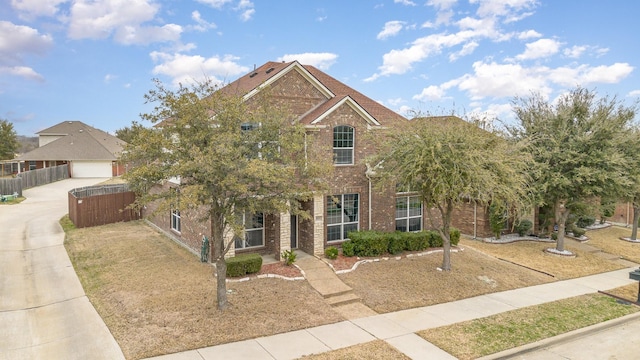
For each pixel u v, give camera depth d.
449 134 15.08
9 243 20.44
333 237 19.48
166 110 11.25
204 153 10.52
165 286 14.05
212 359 9.65
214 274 15.37
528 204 20.36
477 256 20.41
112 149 55.69
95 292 13.86
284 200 12.16
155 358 9.59
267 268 16.38
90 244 20.14
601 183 19.91
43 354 9.84
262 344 10.55
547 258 21.44
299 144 12.34
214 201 11.48
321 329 11.72
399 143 16.05
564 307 14.45
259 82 19.12
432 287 15.62
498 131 16.61
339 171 19.12
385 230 20.89
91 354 9.79
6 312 12.30
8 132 60.22
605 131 19.83
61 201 34.31
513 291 16.06
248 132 11.98
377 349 10.61
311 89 20.50
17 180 36.34
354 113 19.33
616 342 11.99
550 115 21.62
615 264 21.19
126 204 26.36
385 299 14.29
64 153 49.94
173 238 20.95
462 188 14.61
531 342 11.50
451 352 10.66
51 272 16.08
